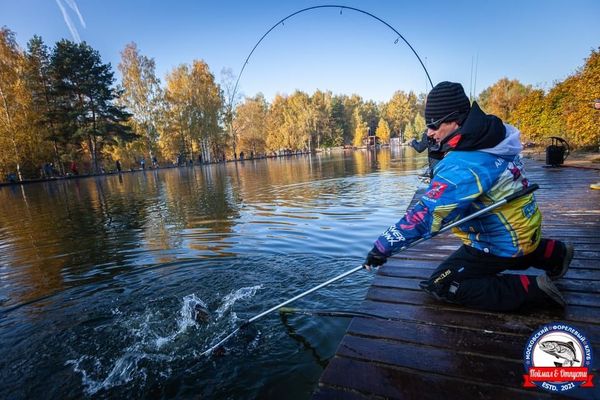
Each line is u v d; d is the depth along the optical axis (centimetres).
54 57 2866
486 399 150
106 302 362
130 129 3272
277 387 229
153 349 278
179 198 1120
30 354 278
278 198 991
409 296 245
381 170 1680
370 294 252
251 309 331
